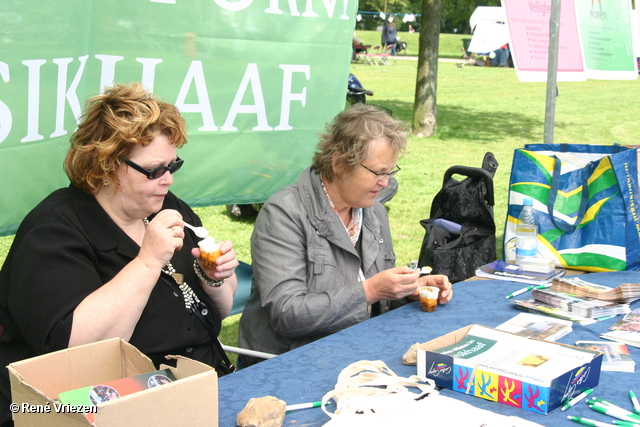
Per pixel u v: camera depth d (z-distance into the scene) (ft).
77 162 5.87
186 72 9.45
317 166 7.84
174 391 3.87
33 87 7.91
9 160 7.89
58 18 7.94
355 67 81.05
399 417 4.49
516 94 58.95
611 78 14.15
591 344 6.19
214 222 19.57
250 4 9.80
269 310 7.33
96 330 5.36
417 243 18.11
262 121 10.46
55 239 5.71
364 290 7.14
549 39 11.41
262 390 5.32
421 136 35.83
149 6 8.82
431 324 6.90
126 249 6.14
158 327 6.23
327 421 4.77
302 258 7.59
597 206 8.92
